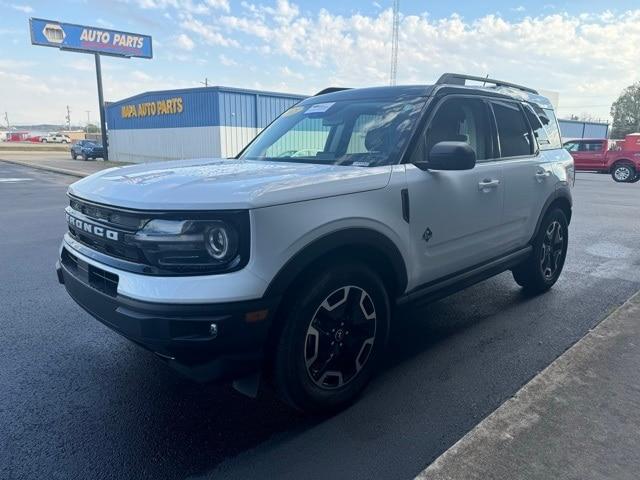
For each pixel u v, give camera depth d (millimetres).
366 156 3186
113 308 2396
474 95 3764
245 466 2354
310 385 2611
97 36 31750
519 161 4121
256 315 2281
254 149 3934
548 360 3430
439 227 3238
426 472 2197
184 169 3008
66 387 3104
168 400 2957
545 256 4766
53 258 6426
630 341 3479
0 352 3598
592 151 21406
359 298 2777
